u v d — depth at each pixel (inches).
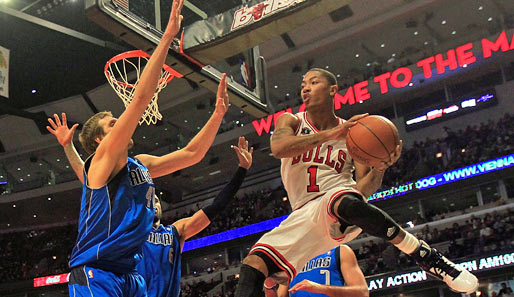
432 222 750.5
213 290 863.7
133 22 189.6
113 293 96.3
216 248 927.0
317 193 105.7
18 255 1096.8
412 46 910.4
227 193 145.8
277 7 177.5
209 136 129.5
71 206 1159.0
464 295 626.2
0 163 1109.7
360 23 866.1
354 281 146.5
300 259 100.8
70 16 803.4
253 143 1015.6
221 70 217.2
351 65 954.7
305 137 101.8
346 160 111.4
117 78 223.6
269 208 968.3
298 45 916.6
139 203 102.7
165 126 1056.8
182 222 141.2
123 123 96.7
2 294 968.3
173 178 1111.6
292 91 1000.2
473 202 786.2
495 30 826.2
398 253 681.6
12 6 765.9
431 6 821.9
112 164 98.0
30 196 1084.5
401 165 851.4
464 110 880.3
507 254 587.5
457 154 799.1
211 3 199.3
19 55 880.9
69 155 125.1
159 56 99.1
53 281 964.0
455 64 786.8
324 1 167.9
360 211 93.5
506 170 706.2
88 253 97.3
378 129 99.6
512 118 802.2
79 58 904.3
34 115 859.4
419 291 665.6
